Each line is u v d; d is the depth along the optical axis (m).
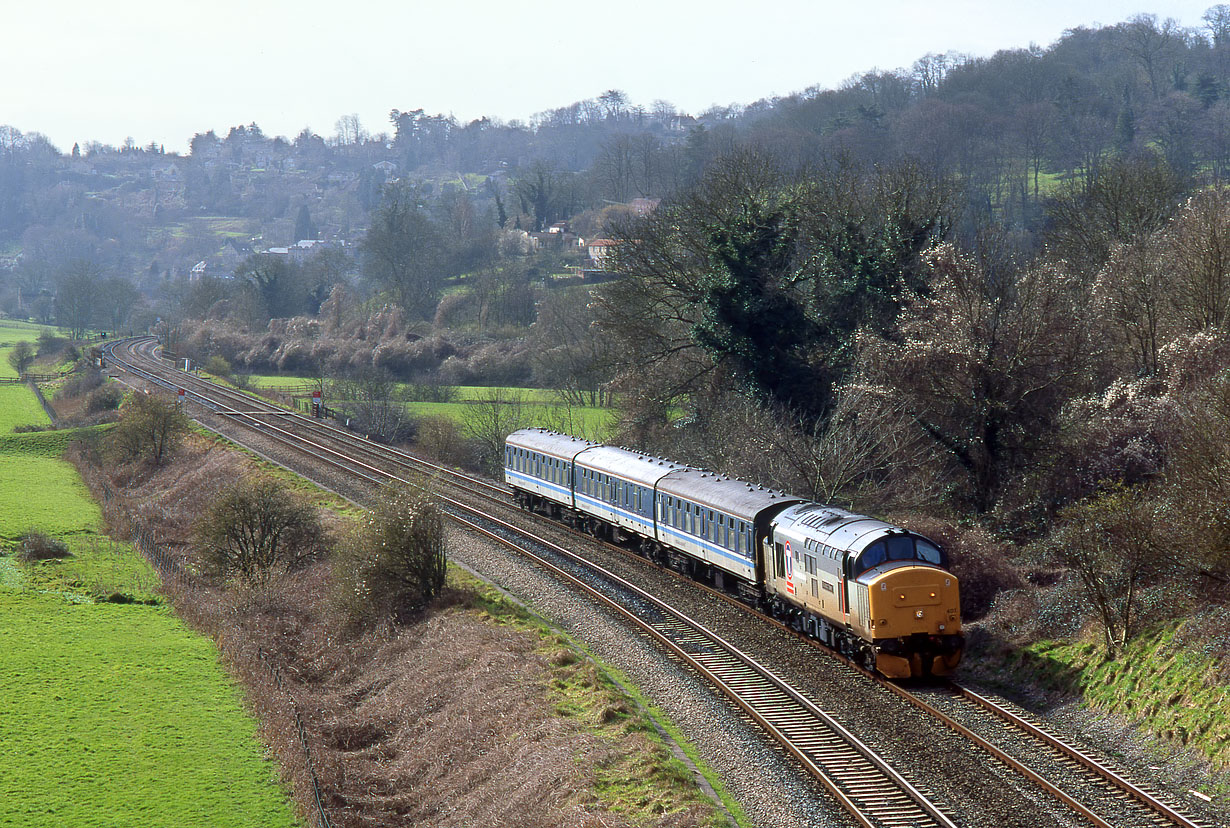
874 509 105.94
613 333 163.25
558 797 53.28
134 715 79.50
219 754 72.00
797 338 139.50
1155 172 159.38
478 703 70.19
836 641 73.31
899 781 51.50
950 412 106.44
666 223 155.88
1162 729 55.47
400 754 69.88
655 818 49.41
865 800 50.09
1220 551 60.12
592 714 64.06
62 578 123.00
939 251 110.81
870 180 155.38
